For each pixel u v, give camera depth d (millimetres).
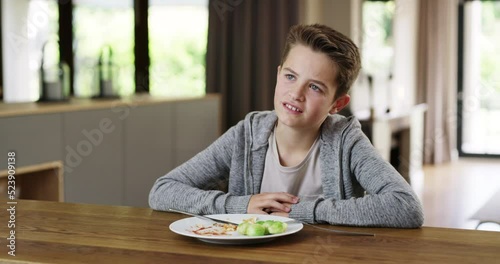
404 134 7023
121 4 6520
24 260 1271
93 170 4141
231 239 1361
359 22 7195
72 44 6434
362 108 7359
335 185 1843
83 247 1365
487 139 9008
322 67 1680
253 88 6453
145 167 4652
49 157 3807
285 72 1719
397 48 8164
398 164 7051
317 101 1699
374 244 1395
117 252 1328
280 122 1854
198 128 5281
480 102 8977
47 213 1688
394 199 1573
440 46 8414
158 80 6750
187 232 1418
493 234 1493
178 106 5004
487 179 7445
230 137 1940
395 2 8109
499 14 8797
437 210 5816
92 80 4746
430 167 8266
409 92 8266
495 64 8859
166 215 1690
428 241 1425
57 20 6469
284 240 1428
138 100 4684
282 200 1653
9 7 6602
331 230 1509
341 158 1841
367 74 7465
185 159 5133
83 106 4055
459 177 7551
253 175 1896
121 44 6543
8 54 6684
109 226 1552
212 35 6430
